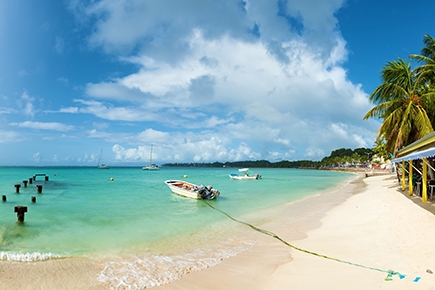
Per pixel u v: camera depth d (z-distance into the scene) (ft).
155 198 73.05
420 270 19.47
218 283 20.89
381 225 33.65
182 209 56.44
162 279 21.90
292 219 45.29
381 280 18.54
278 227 39.78
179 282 21.25
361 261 22.75
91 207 58.49
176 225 42.19
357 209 48.47
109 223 43.45
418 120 63.36
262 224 42.32
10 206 59.77
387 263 21.57
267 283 20.36
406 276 18.72
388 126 68.59
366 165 391.45
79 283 21.25
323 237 32.07
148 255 28.30
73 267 24.71
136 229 39.65
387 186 84.53
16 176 174.60
